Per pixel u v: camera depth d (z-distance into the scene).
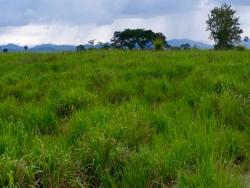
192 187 4.81
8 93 11.37
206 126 7.07
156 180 5.21
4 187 4.71
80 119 7.32
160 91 10.45
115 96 10.22
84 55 19.98
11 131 6.88
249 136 6.85
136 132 6.56
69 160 5.33
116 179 5.38
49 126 7.85
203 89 9.91
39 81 12.89
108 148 5.73
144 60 16.00
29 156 5.21
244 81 10.80
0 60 19.92
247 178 5.57
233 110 7.94
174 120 7.40
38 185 4.99
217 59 15.59
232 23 56.12
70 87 10.89
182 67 13.39
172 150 5.84
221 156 5.52
